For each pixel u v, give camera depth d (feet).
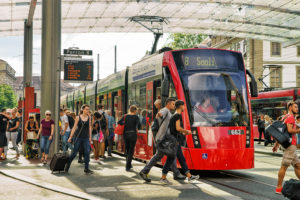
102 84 66.28
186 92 34.22
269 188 28.76
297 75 152.05
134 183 29.73
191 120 33.55
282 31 111.96
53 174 34.24
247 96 35.50
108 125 50.96
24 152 51.21
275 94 79.97
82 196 24.57
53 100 48.39
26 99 56.80
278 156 56.90
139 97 44.73
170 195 25.49
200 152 32.96
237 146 33.60
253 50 151.94
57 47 48.80
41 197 24.53
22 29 109.81
